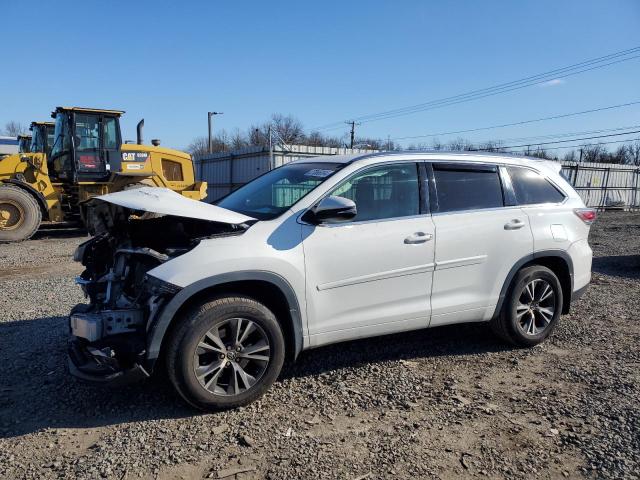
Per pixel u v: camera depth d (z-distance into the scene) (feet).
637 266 30.99
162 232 13.89
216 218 12.11
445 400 12.76
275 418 11.76
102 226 13.61
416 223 14.21
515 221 15.79
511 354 15.93
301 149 82.94
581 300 22.39
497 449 10.62
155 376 13.91
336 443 10.76
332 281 13.02
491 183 15.96
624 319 19.54
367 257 13.37
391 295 13.87
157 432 11.11
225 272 11.62
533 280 16.24
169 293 11.22
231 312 11.78
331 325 13.17
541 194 16.88
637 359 15.46
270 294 12.73
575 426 11.53
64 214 47.60
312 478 9.56
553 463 10.15
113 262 13.26
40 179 45.73
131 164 49.96
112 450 10.43
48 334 17.22
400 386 13.50
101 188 47.67
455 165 15.43
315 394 12.98
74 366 11.80
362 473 9.74
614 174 113.39
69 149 45.98
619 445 10.72
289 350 13.01
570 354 15.94
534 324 16.49
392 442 10.82
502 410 12.28
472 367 14.87
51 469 9.81
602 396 12.97
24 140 61.72
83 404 12.39
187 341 11.38
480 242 15.10
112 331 11.62
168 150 52.60
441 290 14.65
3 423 11.50
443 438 11.02
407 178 14.58
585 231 17.52
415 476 9.68
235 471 9.77
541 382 13.88
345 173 13.78
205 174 98.63
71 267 30.94
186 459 10.15
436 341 16.99
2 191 42.91
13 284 25.31
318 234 12.91
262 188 15.38
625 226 63.41
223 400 11.88
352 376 14.08
